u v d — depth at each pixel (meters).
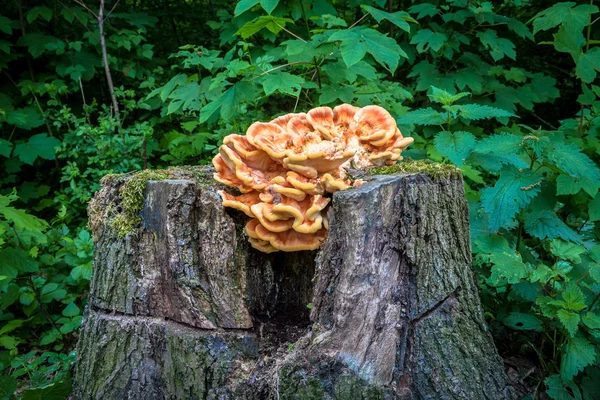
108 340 1.14
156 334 1.11
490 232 1.09
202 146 1.87
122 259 1.12
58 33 2.32
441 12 2.08
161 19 2.73
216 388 1.08
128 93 2.04
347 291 1.01
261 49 1.76
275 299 1.19
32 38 2.05
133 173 1.20
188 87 1.59
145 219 1.11
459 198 1.08
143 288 1.12
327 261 1.03
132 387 1.13
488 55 2.38
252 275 1.15
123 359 1.13
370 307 1.02
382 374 1.02
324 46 1.43
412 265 1.03
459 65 2.26
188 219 1.09
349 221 1.00
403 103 2.17
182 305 1.10
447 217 1.07
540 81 2.03
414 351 1.04
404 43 2.03
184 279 1.09
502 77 2.46
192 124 1.91
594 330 1.10
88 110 2.03
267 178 1.10
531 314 1.21
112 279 1.13
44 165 2.27
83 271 1.44
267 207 1.06
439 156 1.58
